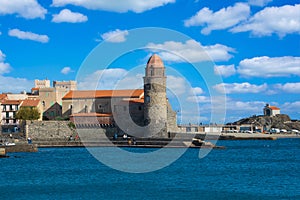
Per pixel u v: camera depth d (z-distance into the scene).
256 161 96.88
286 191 58.34
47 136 141.50
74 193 57.62
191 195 55.97
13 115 165.62
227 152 122.75
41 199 54.19
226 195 55.88
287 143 177.12
